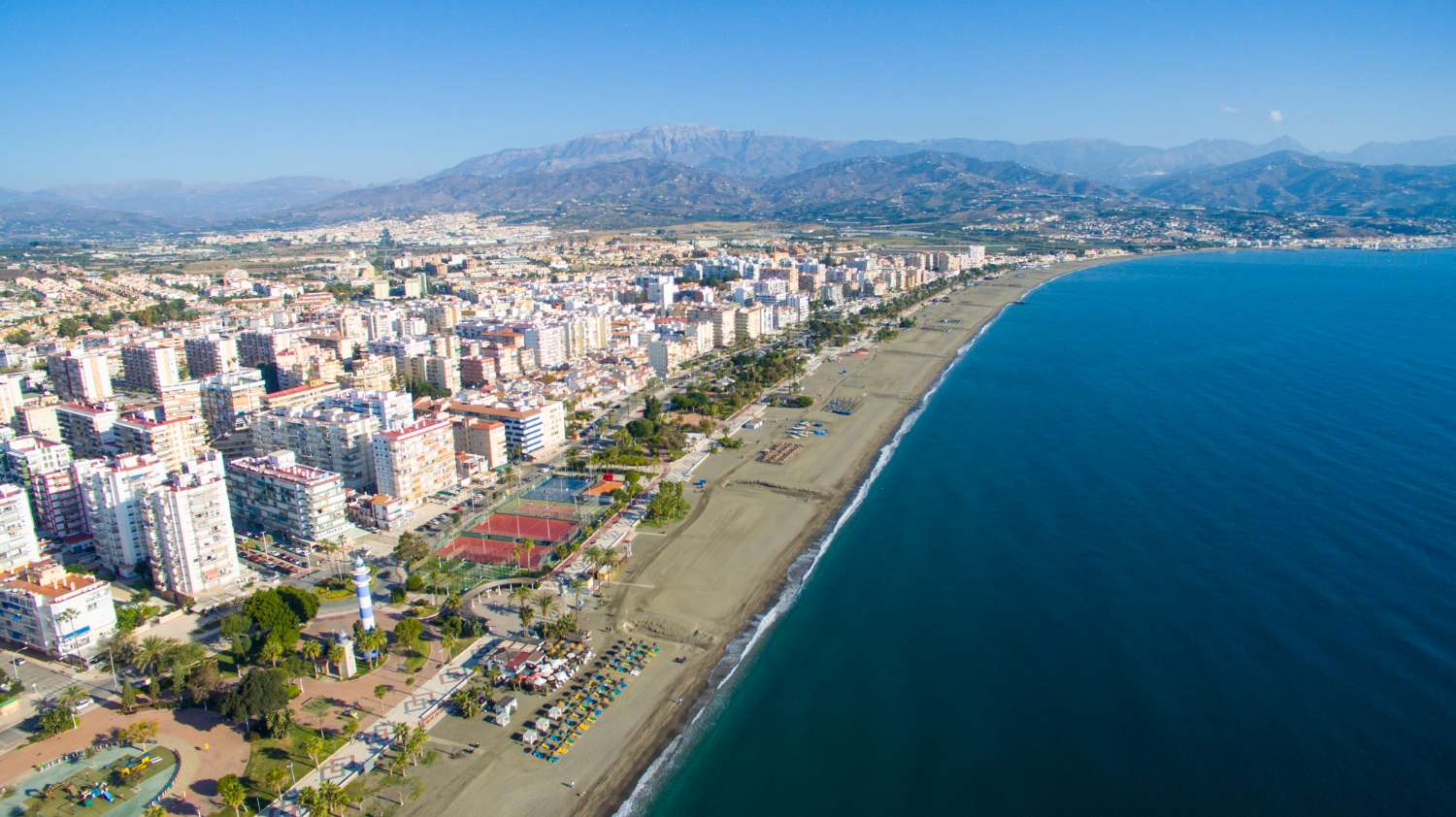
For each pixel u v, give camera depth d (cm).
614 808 16712
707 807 16762
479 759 17900
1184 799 16488
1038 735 18538
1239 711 18875
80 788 16762
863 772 17662
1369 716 18512
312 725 18788
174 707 19475
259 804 16350
